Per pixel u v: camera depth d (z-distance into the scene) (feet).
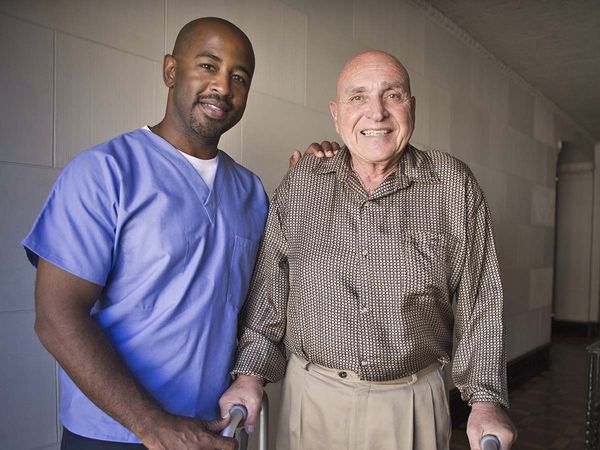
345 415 3.86
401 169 3.94
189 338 3.48
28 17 4.35
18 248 4.38
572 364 17.75
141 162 3.52
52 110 4.54
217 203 3.77
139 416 2.91
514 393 13.92
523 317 15.98
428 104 10.88
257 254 4.23
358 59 3.97
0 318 4.31
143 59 5.25
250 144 6.63
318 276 3.88
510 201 15.26
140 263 3.35
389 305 3.76
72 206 3.16
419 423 3.90
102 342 3.04
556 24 11.74
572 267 24.57
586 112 19.88
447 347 4.14
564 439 10.43
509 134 15.16
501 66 14.26
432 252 3.75
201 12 5.84
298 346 4.11
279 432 4.31
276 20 6.89
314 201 4.05
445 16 11.27
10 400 4.39
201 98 3.62
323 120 7.84
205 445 3.01
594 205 24.20
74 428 3.32
